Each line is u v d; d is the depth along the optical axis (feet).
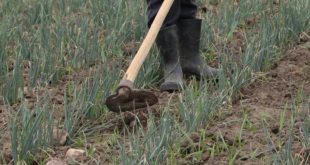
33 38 33.55
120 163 21.71
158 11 26.18
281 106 26.37
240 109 26.00
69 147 23.73
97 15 37.42
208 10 39.32
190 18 29.40
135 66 24.62
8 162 22.94
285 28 33.53
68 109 24.63
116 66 30.76
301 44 33.78
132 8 37.40
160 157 21.63
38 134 23.22
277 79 29.25
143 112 25.81
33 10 38.37
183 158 22.38
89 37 33.83
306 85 28.45
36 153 23.13
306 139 22.13
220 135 22.79
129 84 24.09
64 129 24.41
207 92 26.99
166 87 28.12
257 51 30.22
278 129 23.88
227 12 35.70
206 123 24.68
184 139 23.12
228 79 27.53
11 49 34.27
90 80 29.66
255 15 37.76
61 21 36.22
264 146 22.80
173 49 28.50
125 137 24.36
